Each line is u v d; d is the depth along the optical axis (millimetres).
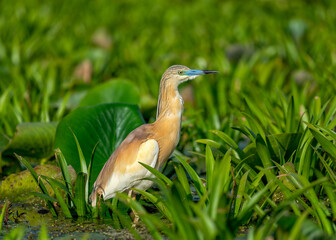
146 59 21500
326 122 9844
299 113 11859
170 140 9523
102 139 10375
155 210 9367
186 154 11891
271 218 6824
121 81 13570
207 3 33781
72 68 21156
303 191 6848
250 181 9375
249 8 31672
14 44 22203
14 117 13578
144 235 8109
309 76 16156
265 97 11898
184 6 33688
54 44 24094
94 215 8977
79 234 8203
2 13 30312
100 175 9234
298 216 6629
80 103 13438
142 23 29656
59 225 8656
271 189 8562
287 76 17094
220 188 6574
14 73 17422
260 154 9023
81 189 8703
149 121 13312
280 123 11070
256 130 9961
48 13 31703
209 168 8000
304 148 8766
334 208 7551
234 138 12203
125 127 10516
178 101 9516
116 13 32844
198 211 5953
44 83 17672
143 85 16969
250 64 18188
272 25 25047
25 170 10062
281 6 31266
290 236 5871
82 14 32281
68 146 10125
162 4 34688
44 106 13461
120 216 7773
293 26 22875
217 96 16219
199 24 27672
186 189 7977
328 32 22891
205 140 9469
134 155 9070
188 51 21891
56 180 8812
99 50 21609
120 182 9055
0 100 13719
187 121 12203
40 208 9555
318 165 9602
